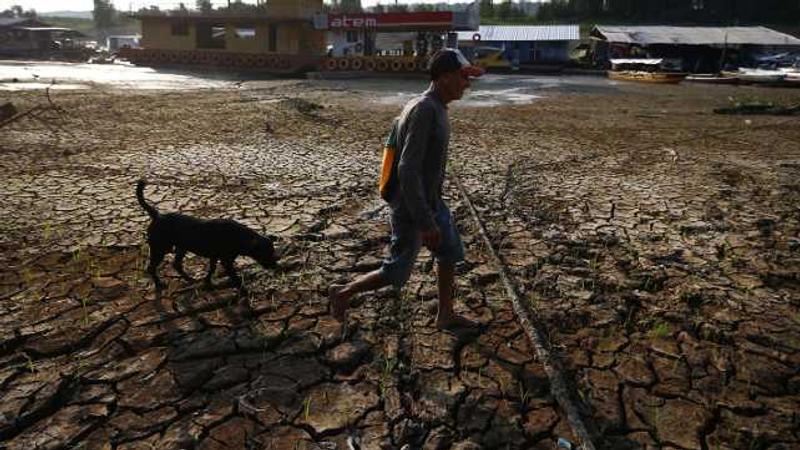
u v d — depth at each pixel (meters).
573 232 5.87
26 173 7.59
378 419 2.83
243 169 8.38
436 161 3.06
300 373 3.19
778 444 2.72
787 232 6.00
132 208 6.15
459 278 4.59
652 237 5.75
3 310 3.76
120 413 2.80
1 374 3.06
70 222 5.62
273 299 4.07
